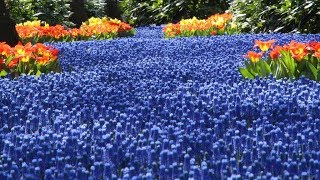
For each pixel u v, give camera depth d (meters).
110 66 7.82
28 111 5.02
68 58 8.86
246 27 14.34
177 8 20.73
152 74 6.82
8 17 11.06
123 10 22.52
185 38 12.02
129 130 4.36
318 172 3.26
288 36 11.16
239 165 3.35
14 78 6.89
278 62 6.54
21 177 3.40
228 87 5.87
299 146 3.85
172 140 3.92
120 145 3.91
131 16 21.70
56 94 5.77
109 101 5.27
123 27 15.52
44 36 13.15
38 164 3.52
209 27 14.38
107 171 3.30
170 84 6.00
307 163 3.48
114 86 6.20
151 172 3.38
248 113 4.77
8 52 7.36
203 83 6.22
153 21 21.31
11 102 5.41
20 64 7.29
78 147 3.83
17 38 11.21
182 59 8.46
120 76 6.78
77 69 7.78
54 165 3.60
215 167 3.37
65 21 18.91
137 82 6.36
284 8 13.48
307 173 3.33
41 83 6.33
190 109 5.01
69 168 3.34
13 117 4.70
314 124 4.32
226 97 5.32
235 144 3.81
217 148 3.64
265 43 7.49
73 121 4.55
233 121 4.48
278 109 4.81
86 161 3.60
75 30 13.91
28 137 4.12
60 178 3.25
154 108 4.99
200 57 8.66
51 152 3.78
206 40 11.07
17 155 3.71
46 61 7.43
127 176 3.14
